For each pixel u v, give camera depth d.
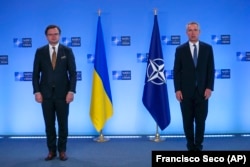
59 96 3.71
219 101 4.87
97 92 4.61
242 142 4.51
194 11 4.77
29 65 4.87
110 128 4.95
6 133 4.98
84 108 4.91
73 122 4.94
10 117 4.95
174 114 4.89
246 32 4.78
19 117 4.95
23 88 4.91
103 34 4.81
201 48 3.69
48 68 3.69
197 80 3.68
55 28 3.66
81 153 4.13
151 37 4.60
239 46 4.80
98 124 4.64
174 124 4.91
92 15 4.81
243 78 4.83
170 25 4.79
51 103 3.73
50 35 3.64
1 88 4.92
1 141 4.74
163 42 4.80
